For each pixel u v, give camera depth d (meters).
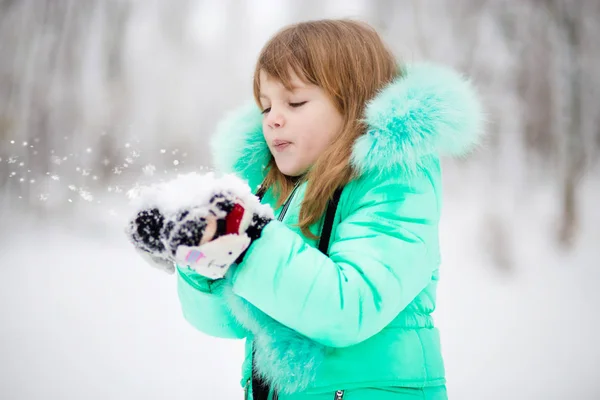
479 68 7.66
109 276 5.30
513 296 4.98
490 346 3.83
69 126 8.26
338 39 1.33
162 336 3.81
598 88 7.51
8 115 8.07
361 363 1.12
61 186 7.52
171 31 9.44
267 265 1.00
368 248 1.07
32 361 3.43
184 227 0.90
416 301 1.22
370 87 1.33
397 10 8.30
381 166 1.15
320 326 1.01
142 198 0.98
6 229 6.91
